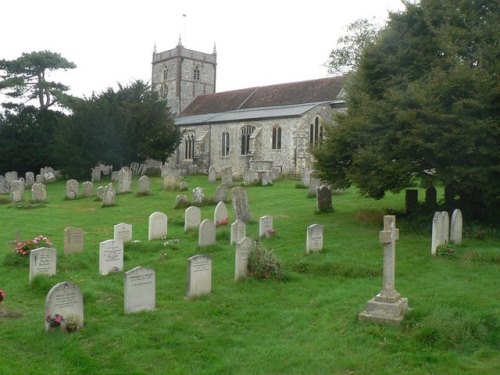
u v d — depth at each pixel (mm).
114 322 8875
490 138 14500
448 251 13281
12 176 39562
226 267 12859
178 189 30922
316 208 21969
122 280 11734
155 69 68500
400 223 17594
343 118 18828
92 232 18719
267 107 50094
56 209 25250
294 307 9805
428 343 7785
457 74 14781
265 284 11250
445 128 14617
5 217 22750
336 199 24891
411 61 17453
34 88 53938
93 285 11086
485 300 9625
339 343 7953
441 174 15117
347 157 18406
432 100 14984
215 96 60219
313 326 8742
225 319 9219
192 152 52938
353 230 17156
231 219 20328
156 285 11312
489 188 14969
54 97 53625
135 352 7672
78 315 8484
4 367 6934
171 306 9867
